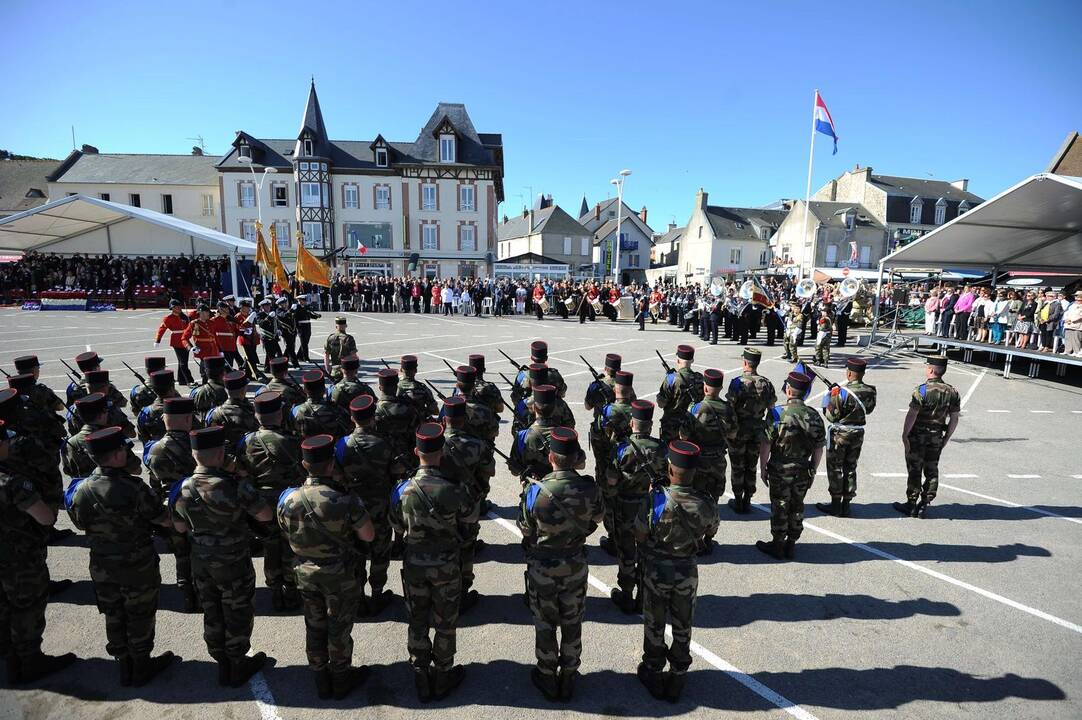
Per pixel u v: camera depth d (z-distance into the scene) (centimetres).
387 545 512
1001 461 928
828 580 567
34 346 1770
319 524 375
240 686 414
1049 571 588
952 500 771
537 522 387
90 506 383
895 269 3055
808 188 2869
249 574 406
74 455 517
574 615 391
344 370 726
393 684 420
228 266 3528
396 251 4628
